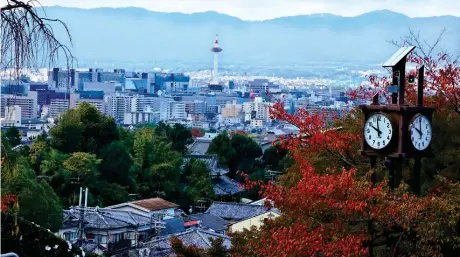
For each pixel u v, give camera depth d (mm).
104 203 72250
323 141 20297
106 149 78938
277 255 16641
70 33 9320
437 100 21250
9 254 8586
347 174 16828
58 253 21359
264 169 99875
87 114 81875
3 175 11516
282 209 17172
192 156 103375
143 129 97188
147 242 54500
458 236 16781
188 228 66312
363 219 16344
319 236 16141
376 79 27141
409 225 15961
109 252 52375
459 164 19906
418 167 17234
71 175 70062
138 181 83625
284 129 193875
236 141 110625
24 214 43656
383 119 16750
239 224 56594
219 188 95188
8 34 8914
